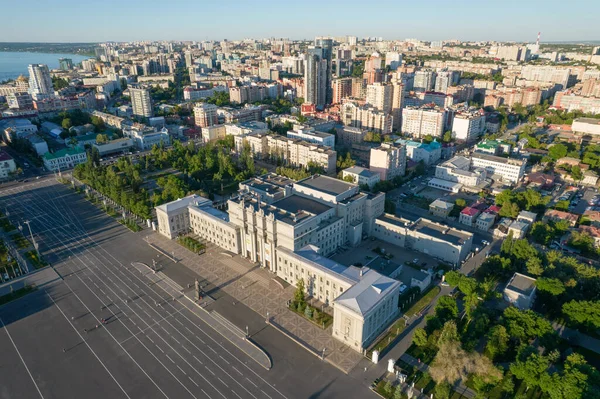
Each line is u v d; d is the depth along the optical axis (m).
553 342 177.25
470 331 188.88
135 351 186.62
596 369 167.38
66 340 193.62
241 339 193.75
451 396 161.88
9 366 178.00
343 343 190.88
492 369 160.62
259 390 165.25
